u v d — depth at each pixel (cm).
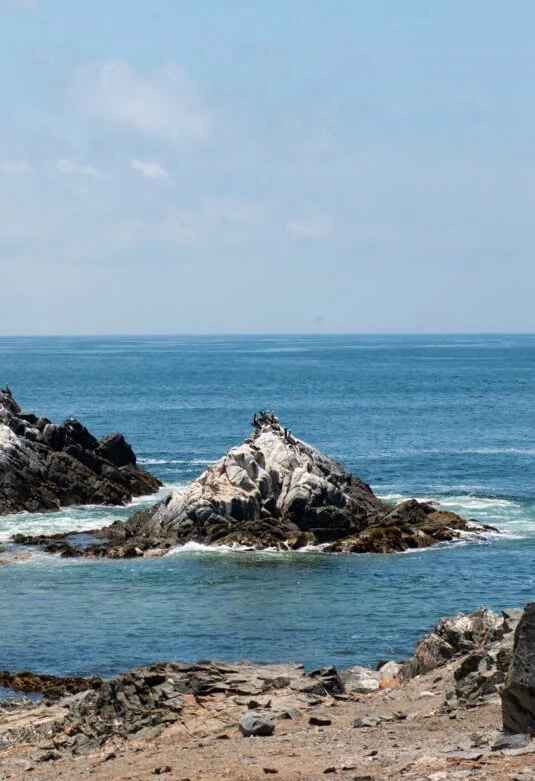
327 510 8225
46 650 5328
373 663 5075
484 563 7356
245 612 6081
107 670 5000
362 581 6844
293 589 6638
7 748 3350
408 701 3412
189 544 7900
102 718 3541
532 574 7050
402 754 2494
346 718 3186
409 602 6325
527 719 2525
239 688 3700
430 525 8262
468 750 2438
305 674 3928
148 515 8375
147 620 5903
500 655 3388
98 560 7488
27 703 4169
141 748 3066
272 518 8231
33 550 7838
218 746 2900
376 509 8794
